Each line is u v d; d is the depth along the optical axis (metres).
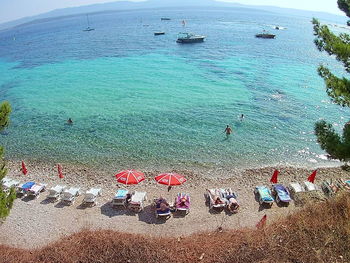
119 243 12.98
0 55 93.81
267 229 12.70
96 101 44.12
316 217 12.61
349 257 10.16
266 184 24.00
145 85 51.53
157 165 26.97
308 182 22.78
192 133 33.09
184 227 18.92
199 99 43.78
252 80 53.09
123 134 33.06
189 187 23.67
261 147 30.17
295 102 42.19
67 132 33.91
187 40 94.25
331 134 12.20
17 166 27.17
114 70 63.41
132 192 22.86
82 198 22.20
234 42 96.19
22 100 45.94
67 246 13.09
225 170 26.19
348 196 13.68
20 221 19.58
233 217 19.94
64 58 79.44
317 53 78.38
